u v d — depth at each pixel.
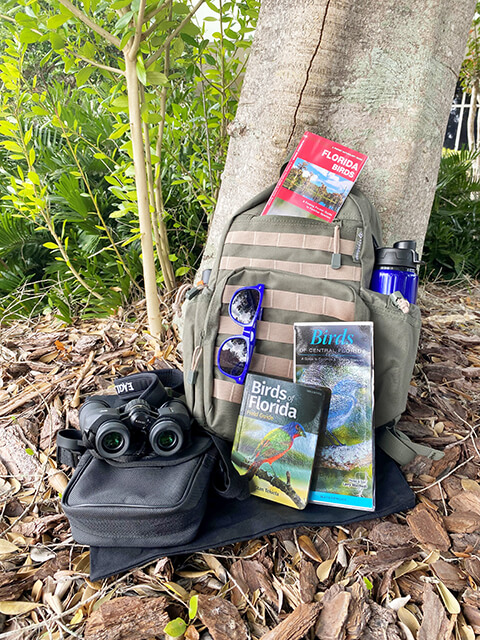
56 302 2.16
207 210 2.40
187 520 1.11
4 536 1.21
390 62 1.54
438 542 1.14
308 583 1.07
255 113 1.67
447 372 1.82
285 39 1.54
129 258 2.44
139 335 2.04
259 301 1.31
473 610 1.00
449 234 3.25
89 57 1.67
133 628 0.98
